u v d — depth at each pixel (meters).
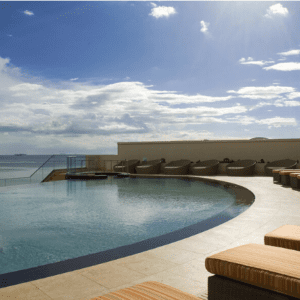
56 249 3.19
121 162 14.16
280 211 4.38
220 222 3.76
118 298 1.04
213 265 1.35
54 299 1.67
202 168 12.48
